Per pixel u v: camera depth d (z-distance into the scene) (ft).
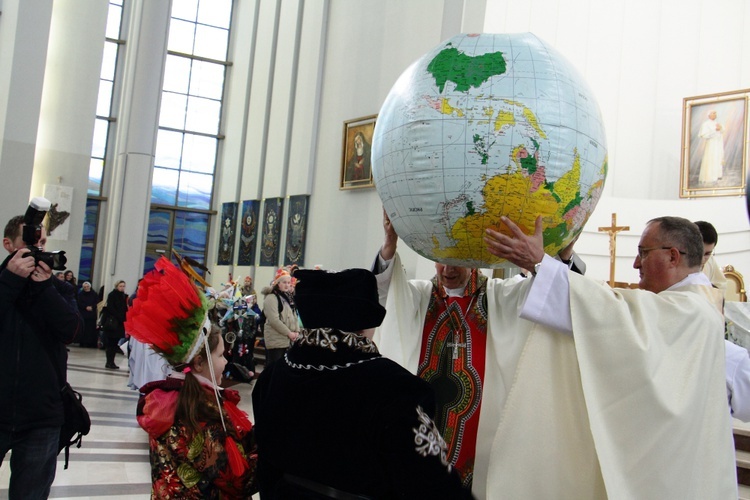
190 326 7.06
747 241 34.24
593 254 37.42
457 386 7.65
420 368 7.97
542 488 6.45
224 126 60.29
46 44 42.22
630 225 37.17
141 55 51.60
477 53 6.19
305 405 5.55
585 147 6.07
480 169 5.80
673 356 6.43
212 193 60.03
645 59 41.16
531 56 6.17
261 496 6.02
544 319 6.53
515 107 5.84
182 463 6.75
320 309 5.70
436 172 5.91
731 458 6.54
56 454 9.19
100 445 18.28
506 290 7.92
